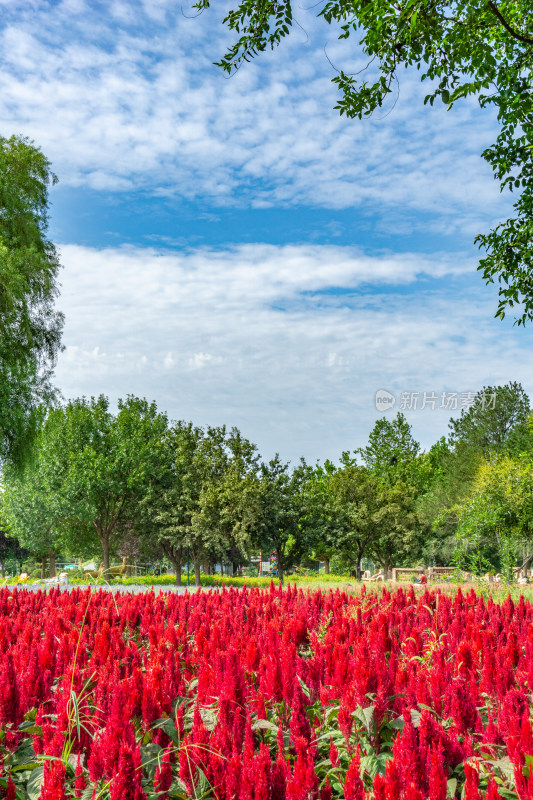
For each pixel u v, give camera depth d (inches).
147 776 114.5
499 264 546.0
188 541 1360.7
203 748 103.5
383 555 1776.6
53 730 115.6
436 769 92.1
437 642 200.5
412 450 2203.5
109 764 98.7
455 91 380.5
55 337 1188.5
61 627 217.6
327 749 130.4
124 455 1472.7
